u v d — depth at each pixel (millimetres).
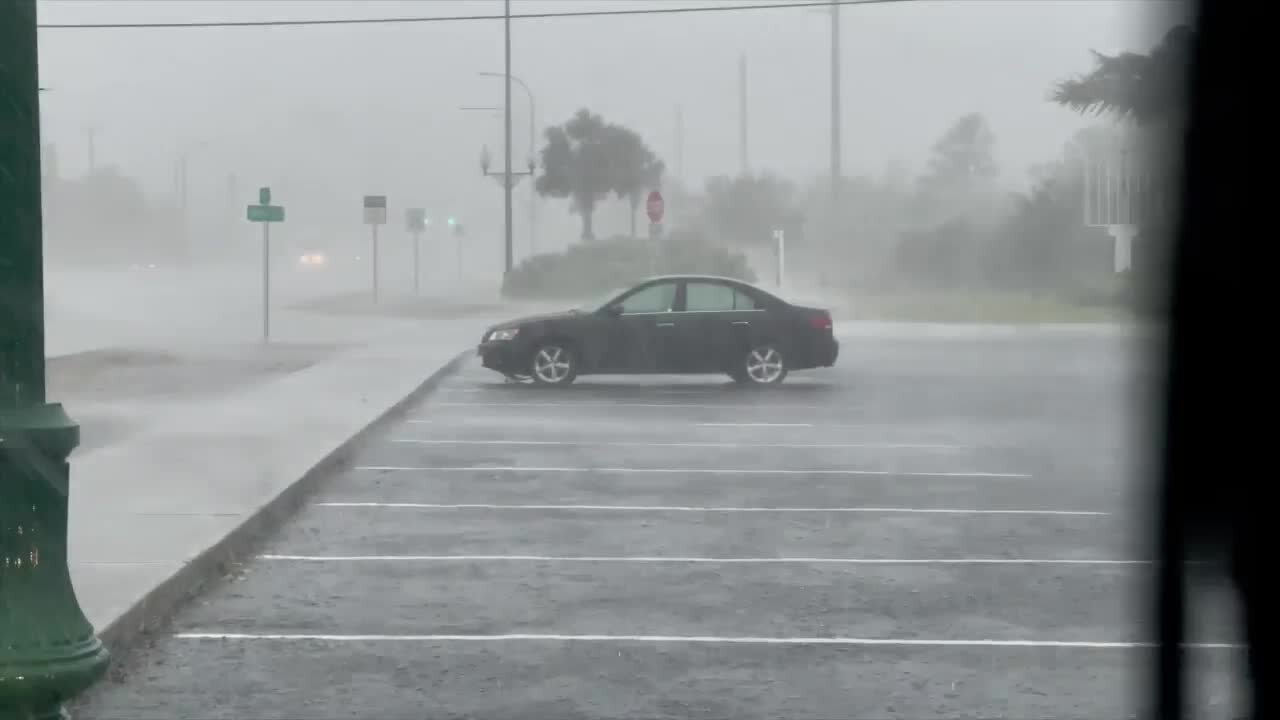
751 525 11047
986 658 7410
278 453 13711
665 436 16500
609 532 10750
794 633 7898
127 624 7516
